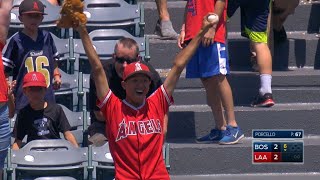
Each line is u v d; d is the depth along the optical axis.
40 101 27.62
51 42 29.59
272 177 29.70
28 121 27.61
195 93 32.59
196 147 29.77
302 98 32.75
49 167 26.73
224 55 29.55
